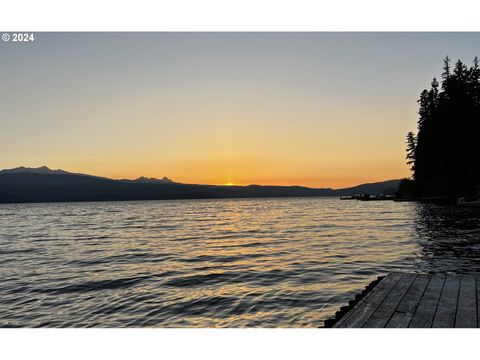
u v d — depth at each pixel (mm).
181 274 15859
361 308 6445
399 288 7613
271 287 12859
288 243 26391
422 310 6320
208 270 16672
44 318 10031
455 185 68438
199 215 81812
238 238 31328
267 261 18641
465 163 70688
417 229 31516
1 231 44906
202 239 31250
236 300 11312
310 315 9719
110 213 100062
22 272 17281
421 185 82938
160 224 53281
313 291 12102
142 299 11750
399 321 5859
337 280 13617
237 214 83562
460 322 5816
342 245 23984
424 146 82062
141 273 16281
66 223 59750
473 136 70438
